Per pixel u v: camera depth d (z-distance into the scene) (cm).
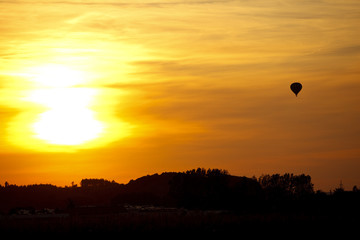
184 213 14125
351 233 10431
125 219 12694
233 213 14400
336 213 13588
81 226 11819
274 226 11419
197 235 10644
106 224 11931
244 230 11044
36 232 11250
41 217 13975
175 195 19150
